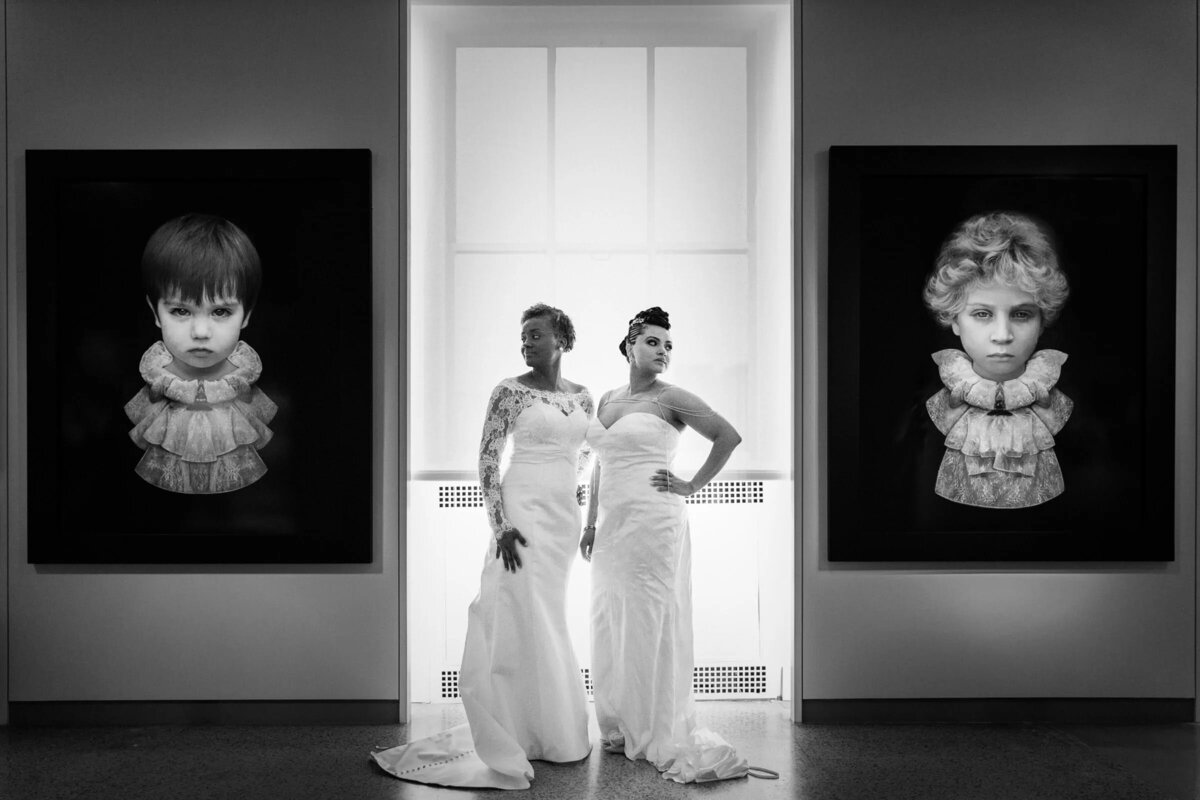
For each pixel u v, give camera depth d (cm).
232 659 376
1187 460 386
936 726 377
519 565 339
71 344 377
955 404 382
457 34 408
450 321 407
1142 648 383
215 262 378
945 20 385
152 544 374
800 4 384
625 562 340
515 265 407
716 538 413
